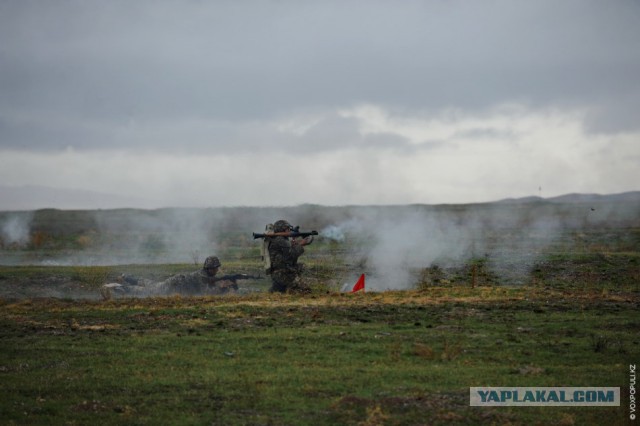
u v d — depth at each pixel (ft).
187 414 81.61
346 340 110.93
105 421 79.77
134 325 123.03
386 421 79.05
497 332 116.88
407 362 99.76
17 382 92.02
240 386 89.97
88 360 101.30
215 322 124.47
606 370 96.84
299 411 82.12
